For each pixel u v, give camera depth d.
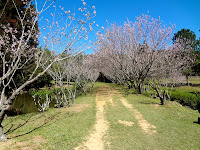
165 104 13.20
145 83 22.23
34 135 6.67
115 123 8.73
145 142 6.30
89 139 6.57
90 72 23.95
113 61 19.73
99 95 19.89
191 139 6.52
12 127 8.24
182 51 18.70
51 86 29.84
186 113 10.51
